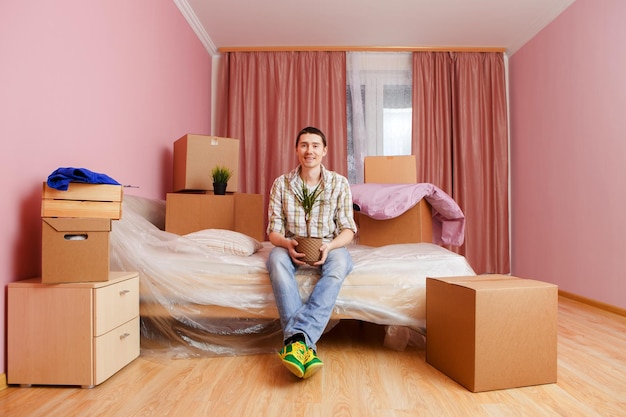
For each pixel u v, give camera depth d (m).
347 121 4.08
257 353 1.79
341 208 1.89
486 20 3.49
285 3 3.21
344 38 3.85
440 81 4.02
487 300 1.39
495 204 3.97
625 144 2.55
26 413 1.23
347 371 1.59
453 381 1.50
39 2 1.59
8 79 1.44
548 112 3.42
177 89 3.13
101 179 1.49
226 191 2.76
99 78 2.02
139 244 1.82
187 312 1.78
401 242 2.51
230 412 1.24
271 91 3.99
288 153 3.94
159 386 1.44
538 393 1.39
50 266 1.42
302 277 1.80
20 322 1.42
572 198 3.10
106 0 2.08
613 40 2.66
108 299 1.49
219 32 3.71
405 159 3.20
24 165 1.52
